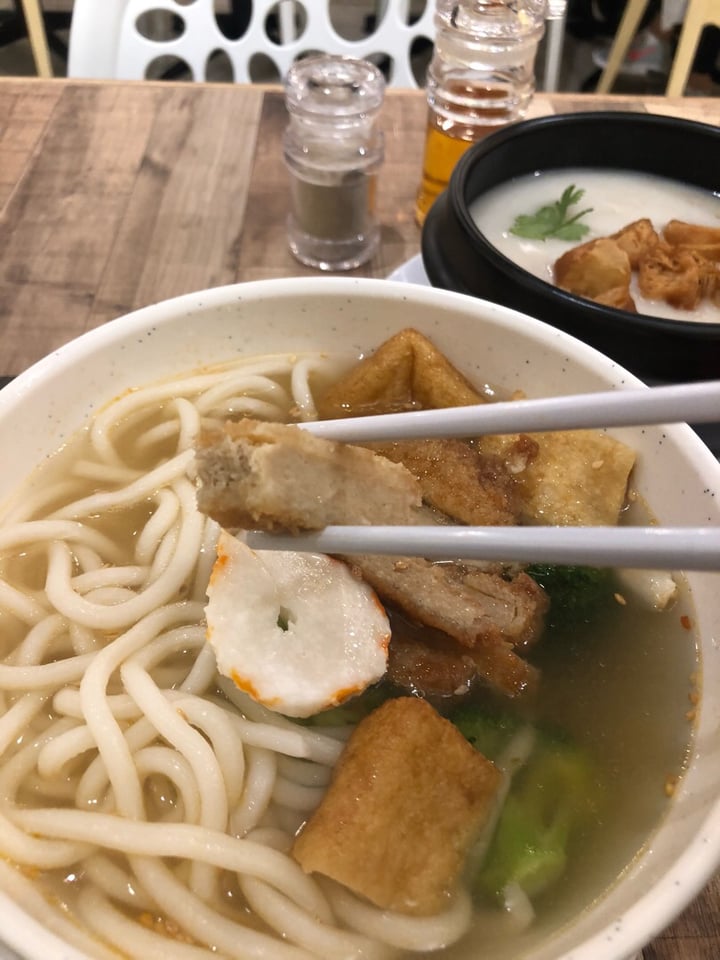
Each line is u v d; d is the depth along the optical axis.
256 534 0.18
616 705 0.21
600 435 0.25
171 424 0.27
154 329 0.26
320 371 0.28
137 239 0.36
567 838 0.19
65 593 0.22
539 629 0.23
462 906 0.18
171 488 0.25
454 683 0.21
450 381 0.26
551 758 0.20
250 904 0.18
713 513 0.21
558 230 0.36
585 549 0.14
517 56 0.36
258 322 0.27
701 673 0.21
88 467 0.25
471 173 0.34
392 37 0.56
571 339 0.25
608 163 0.40
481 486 0.24
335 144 0.33
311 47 0.56
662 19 0.75
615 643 0.23
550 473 0.25
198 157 0.41
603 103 0.46
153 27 0.68
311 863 0.17
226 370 0.28
